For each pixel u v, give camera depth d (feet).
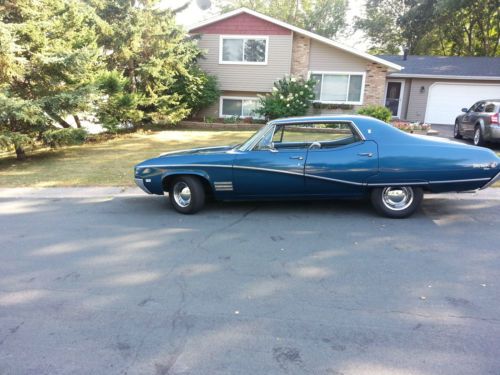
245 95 67.00
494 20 101.91
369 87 62.13
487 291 12.17
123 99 50.14
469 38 108.27
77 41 43.88
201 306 11.60
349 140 19.84
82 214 21.83
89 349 9.68
